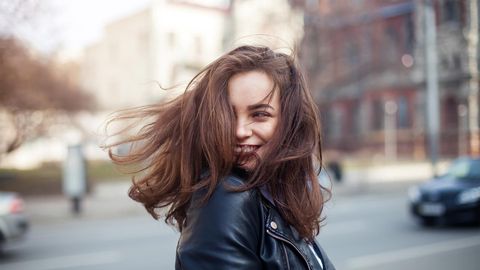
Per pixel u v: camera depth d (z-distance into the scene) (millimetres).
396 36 28828
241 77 1215
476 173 10797
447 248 8148
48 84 18578
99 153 25828
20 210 8531
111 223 12547
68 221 13180
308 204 1271
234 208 1075
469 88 20609
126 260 7688
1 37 9523
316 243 1450
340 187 21125
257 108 1197
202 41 26438
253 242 1083
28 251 8773
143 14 31828
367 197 18219
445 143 32188
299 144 1258
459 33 12156
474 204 9875
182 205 1231
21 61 14086
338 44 26469
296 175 1256
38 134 19875
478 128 29000
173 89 1687
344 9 26266
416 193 10625
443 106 33062
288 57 1322
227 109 1186
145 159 1381
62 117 22875
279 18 22812
